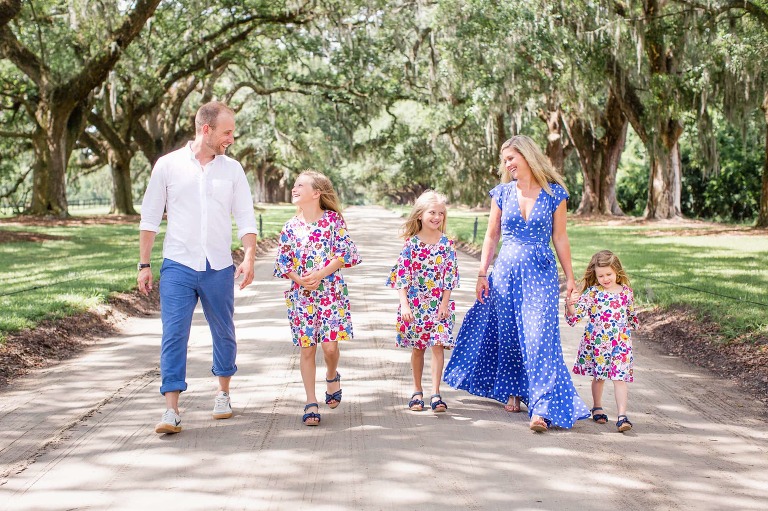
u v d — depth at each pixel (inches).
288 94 1603.1
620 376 218.8
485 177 1665.8
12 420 217.3
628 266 634.2
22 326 319.0
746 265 641.6
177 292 213.6
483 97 1114.7
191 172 217.0
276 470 178.2
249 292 500.7
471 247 920.3
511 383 233.3
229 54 1306.6
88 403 236.2
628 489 168.9
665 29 1114.7
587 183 1780.3
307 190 221.9
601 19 1110.4
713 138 1273.4
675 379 280.5
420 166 2223.2
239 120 2084.2
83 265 605.6
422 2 1158.3
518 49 1090.7
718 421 226.1
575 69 1123.9
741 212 1969.7
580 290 236.7
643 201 2183.8
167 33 1245.7
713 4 986.7
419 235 234.8
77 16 1075.9
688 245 893.8
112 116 1438.2
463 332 240.7
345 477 173.9
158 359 301.3
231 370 222.4
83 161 2034.9
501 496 163.8
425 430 212.2
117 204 1659.7
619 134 1737.2
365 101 1419.8
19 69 1242.0
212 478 172.7
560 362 220.8
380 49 1273.4
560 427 218.7
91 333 353.4
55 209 1286.9
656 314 410.0
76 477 173.0
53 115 1240.8
